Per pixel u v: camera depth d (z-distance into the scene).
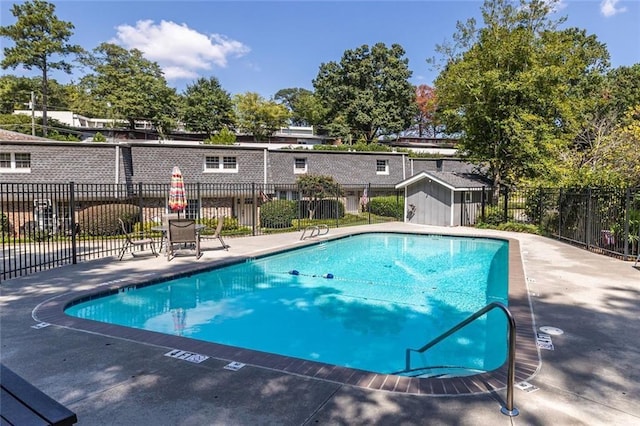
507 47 18.98
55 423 1.77
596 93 26.66
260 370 3.80
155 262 9.98
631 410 3.09
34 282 7.66
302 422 2.92
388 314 6.99
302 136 49.12
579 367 3.86
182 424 2.90
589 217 11.73
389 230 17.28
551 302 6.20
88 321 5.35
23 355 4.19
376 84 47.06
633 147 16.23
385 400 3.23
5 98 41.41
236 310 7.24
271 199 21.12
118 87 45.88
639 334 4.80
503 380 3.59
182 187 12.09
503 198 20.39
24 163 17.98
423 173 20.06
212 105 47.38
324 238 14.90
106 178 18.44
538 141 18.88
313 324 6.50
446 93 21.62
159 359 4.08
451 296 8.07
